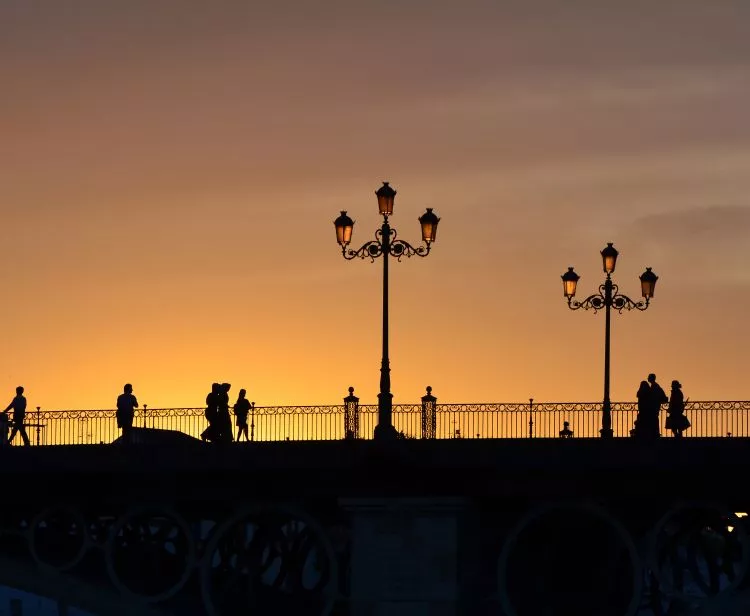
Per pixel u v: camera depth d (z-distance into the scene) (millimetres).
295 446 89312
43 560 95375
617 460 87312
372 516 89250
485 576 93438
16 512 95500
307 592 96250
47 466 90750
